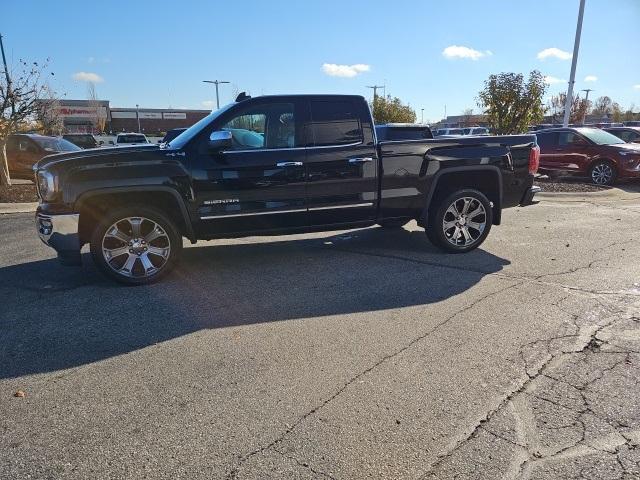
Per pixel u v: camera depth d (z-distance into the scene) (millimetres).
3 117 12734
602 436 2781
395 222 6391
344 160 5836
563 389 3256
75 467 2586
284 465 2578
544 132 15055
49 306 4828
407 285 5340
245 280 5594
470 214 6578
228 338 4082
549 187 12797
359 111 5926
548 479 2461
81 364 3672
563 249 6812
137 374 3518
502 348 3838
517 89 16109
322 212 5883
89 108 65938
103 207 5309
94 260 5246
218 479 2488
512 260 6273
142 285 5414
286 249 7000
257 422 2941
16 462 2625
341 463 2592
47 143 14648
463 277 5586
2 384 3404
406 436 2797
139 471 2551
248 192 5551
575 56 18328
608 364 3574
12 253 6980
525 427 2865
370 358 3701
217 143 5195
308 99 5762
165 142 6418
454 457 2627
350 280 5539
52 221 5039
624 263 6070
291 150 5648
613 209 10250
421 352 3785
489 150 6387
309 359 3699
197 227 5508
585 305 4688
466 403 3111
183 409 3082
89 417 3016
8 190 12414
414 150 6121
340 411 3039
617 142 14352
